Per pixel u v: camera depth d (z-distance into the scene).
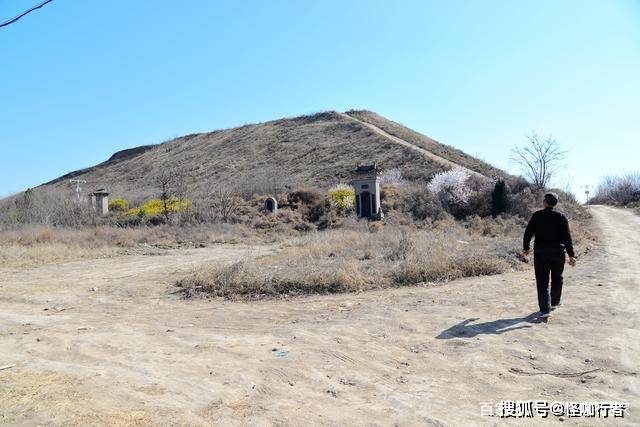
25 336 6.67
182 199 36.28
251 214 32.19
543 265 6.96
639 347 5.44
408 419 3.89
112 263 16.30
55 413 3.75
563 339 5.79
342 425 3.79
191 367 5.12
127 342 6.26
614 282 9.49
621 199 50.22
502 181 28.70
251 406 4.14
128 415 3.79
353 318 7.40
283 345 6.00
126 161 81.25
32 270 14.60
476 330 6.36
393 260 12.48
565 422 3.79
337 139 57.41
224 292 9.98
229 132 74.94
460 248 13.97
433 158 44.91
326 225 29.72
